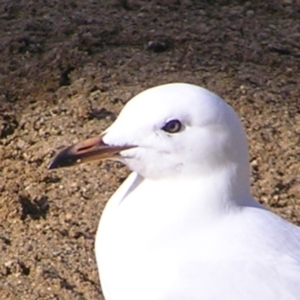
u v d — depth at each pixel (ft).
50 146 41.37
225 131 28.99
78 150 29.81
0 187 39.42
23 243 37.11
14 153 41.29
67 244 37.14
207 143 28.94
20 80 45.19
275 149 41.42
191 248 28.71
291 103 44.24
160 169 29.32
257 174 40.24
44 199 39.09
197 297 28.09
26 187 39.58
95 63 46.01
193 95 29.12
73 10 49.93
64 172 40.27
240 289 27.94
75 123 42.57
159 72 45.44
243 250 28.45
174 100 29.04
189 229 28.94
